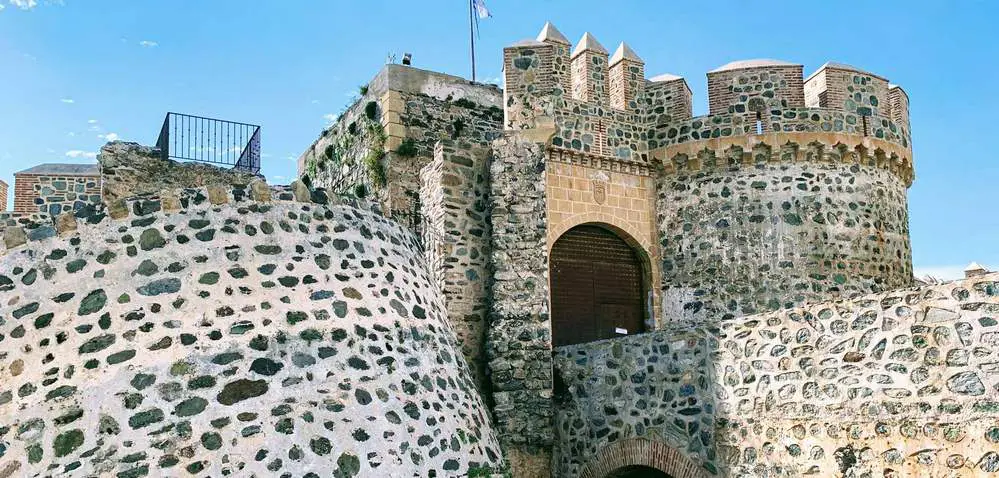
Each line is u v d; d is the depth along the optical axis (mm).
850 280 18750
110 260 10828
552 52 18953
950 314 10820
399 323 12211
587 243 19047
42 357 10125
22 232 10930
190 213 11406
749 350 13031
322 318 11352
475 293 16578
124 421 9711
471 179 17109
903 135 20031
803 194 18844
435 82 22422
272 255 11562
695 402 13664
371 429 10773
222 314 10773
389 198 21047
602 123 19250
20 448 9539
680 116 19531
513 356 15758
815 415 12000
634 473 15586
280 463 9930
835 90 19250
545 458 15539
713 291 18688
